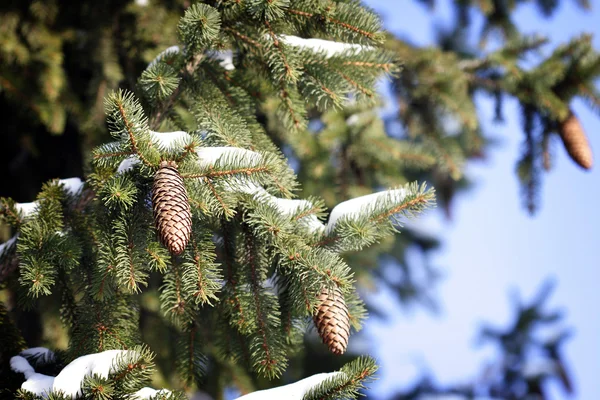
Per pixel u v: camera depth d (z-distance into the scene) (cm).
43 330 230
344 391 163
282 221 171
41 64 244
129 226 170
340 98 182
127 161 171
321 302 169
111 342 173
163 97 176
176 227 162
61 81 245
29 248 171
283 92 184
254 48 183
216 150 172
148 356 160
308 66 182
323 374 167
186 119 199
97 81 245
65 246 170
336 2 183
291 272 172
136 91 183
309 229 175
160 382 222
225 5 179
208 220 178
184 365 187
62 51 257
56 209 177
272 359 175
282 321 178
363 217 172
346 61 182
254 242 177
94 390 158
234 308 176
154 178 167
